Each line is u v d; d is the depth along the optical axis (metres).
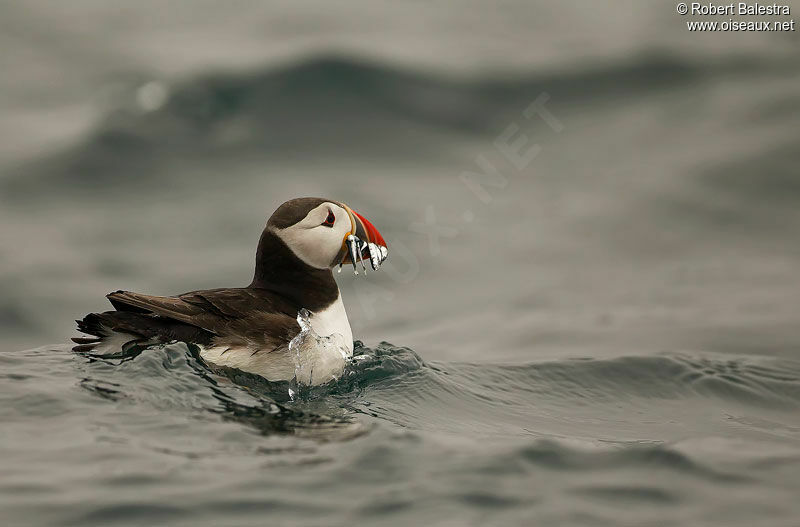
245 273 14.69
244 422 7.66
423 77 20.19
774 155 17.62
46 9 24.23
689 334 12.70
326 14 24.11
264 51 21.33
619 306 13.91
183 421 7.52
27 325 13.27
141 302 8.32
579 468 7.09
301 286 9.45
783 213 16.42
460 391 9.80
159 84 19.91
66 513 5.93
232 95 19.55
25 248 15.02
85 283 14.19
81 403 7.68
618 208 16.83
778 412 9.84
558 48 21.75
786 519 6.36
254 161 17.89
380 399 9.16
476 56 21.33
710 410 9.78
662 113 19.33
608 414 9.55
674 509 6.46
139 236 15.59
